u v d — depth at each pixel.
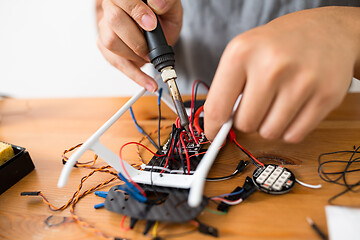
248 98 0.28
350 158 0.38
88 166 0.45
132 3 0.42
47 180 0.43
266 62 0.26
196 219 0.30
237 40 0.28
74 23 1.18
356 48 0.31
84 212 0.34
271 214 0.30
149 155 0.46
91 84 1.37
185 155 0.41
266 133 0.31
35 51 1.31
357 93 0.60
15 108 0.81
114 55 0.56
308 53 0.26
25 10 1.18
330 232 0.26
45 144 0.56
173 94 0.40
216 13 0.76
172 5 0.50
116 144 0.52
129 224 0.31
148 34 0.43
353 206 0.29
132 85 1.32
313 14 0.34
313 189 0.33
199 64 0.85
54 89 1.43
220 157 0.43
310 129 0.30
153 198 0.34
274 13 0.72
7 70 1.40
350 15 0.35
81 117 0.68
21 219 0.35
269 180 0.35
